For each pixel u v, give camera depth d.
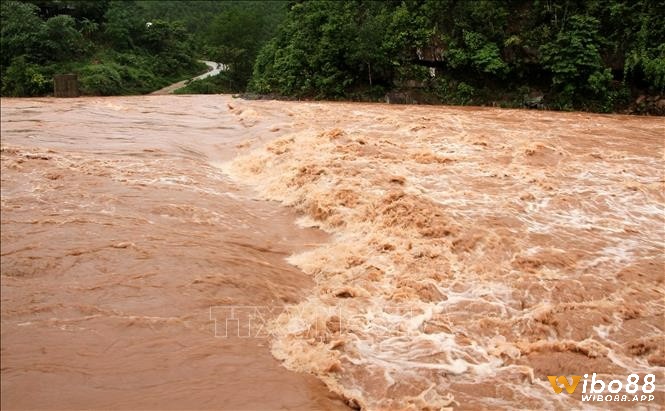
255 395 5.59
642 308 7.47
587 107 22.44
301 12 29.42
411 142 15.06
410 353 6.52
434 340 6.78
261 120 18.28
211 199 10.91
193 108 22.28
